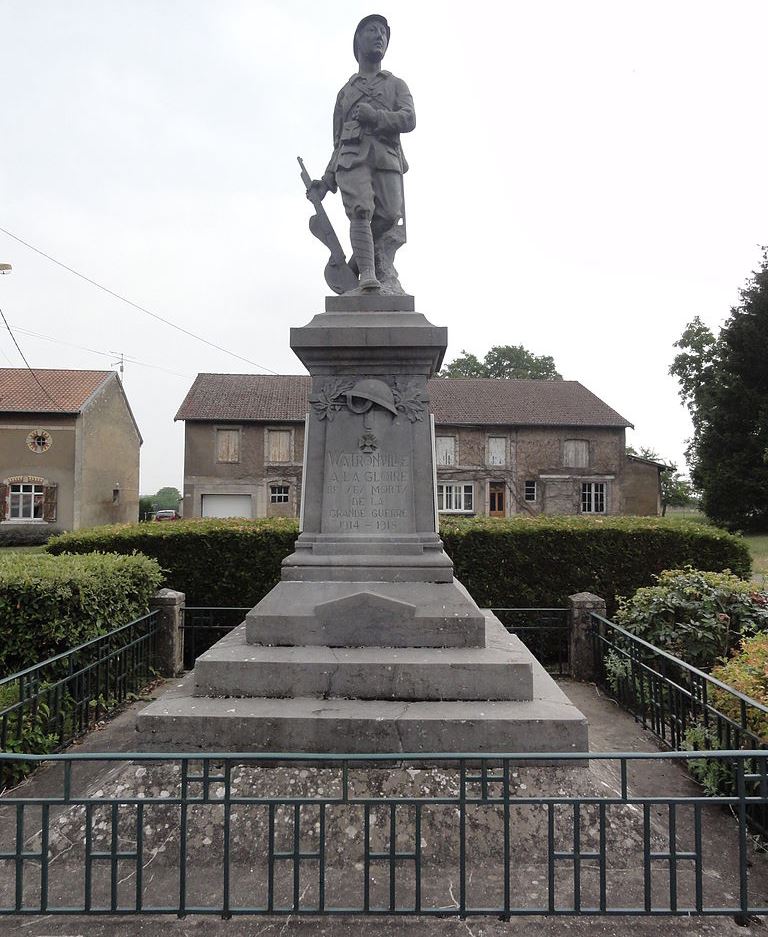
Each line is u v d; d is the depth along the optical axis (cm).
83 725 558
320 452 507
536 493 2778
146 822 361
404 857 295
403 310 523
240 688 425
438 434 2766
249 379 2928
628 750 521
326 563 481
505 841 295
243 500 2667
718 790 416
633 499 2892
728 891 324
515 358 4388
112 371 3038
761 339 2698
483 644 457
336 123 574
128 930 295
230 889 324
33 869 343
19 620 545
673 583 642
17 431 2727
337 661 426
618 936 291
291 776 383
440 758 295
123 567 677
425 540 489
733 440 2688
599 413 2844
